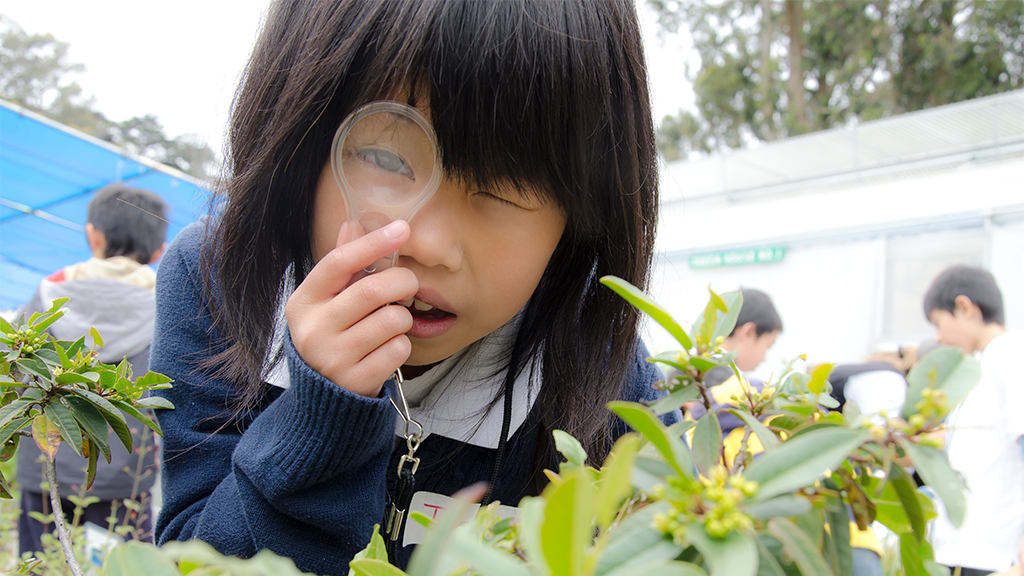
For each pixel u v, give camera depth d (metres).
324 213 0.43
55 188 2.87
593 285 0.49
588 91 0.39
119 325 1.13
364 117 0.38
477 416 0.50
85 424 0.41
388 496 0.50
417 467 0.48
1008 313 2.08
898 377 0.97
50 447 0.39
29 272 3.73
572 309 0.49
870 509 0.25
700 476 0.21
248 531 0.41
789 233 2.57
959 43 6.30
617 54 0.42
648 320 0.53
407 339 0.40
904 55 6.55
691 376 0.27
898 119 2.82
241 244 0.45
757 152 3.14
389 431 0.41
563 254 0.48
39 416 0.40
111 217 1.19
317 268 0.40
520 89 0.37
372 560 0.22
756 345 1.30
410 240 0.39
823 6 6.50
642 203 0.47
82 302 1.11
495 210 0.39
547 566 0.16
